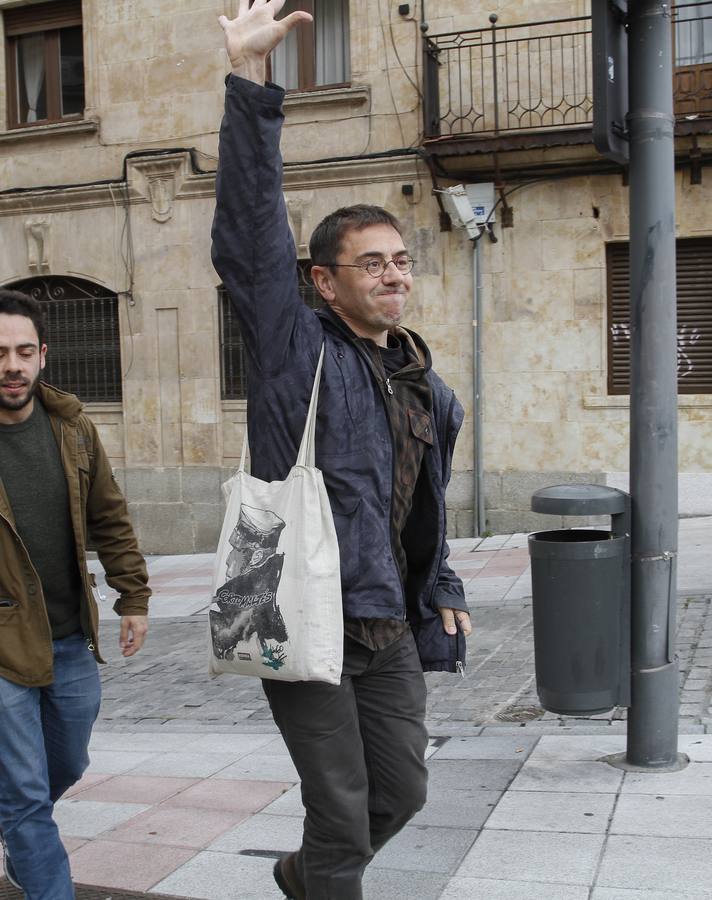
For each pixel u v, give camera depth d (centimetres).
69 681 296
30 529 286
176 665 704
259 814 388
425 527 261
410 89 1177
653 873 312
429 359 266
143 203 1291
